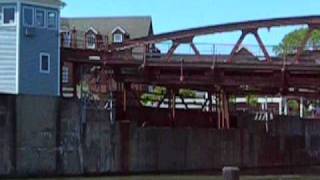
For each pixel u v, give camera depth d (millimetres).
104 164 72062
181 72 75562
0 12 73688
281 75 74375
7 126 64750
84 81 82062
